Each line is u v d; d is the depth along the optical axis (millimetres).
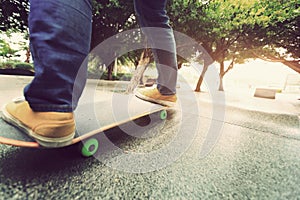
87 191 614
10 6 5137
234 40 6008
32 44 606
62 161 798
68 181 658
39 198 553
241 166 861
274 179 750
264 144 1218
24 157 792
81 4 672
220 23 5000
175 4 4340
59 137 673
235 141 1260
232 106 3299
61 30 606
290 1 4551
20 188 586
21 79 5227
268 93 6441
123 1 4590
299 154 1039
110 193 614
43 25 585
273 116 2473
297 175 785
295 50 6363
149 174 757
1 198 533
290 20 4953
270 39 5691
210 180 728
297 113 2814
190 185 687
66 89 666
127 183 681
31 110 672
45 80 616
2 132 835
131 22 5391
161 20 1229
